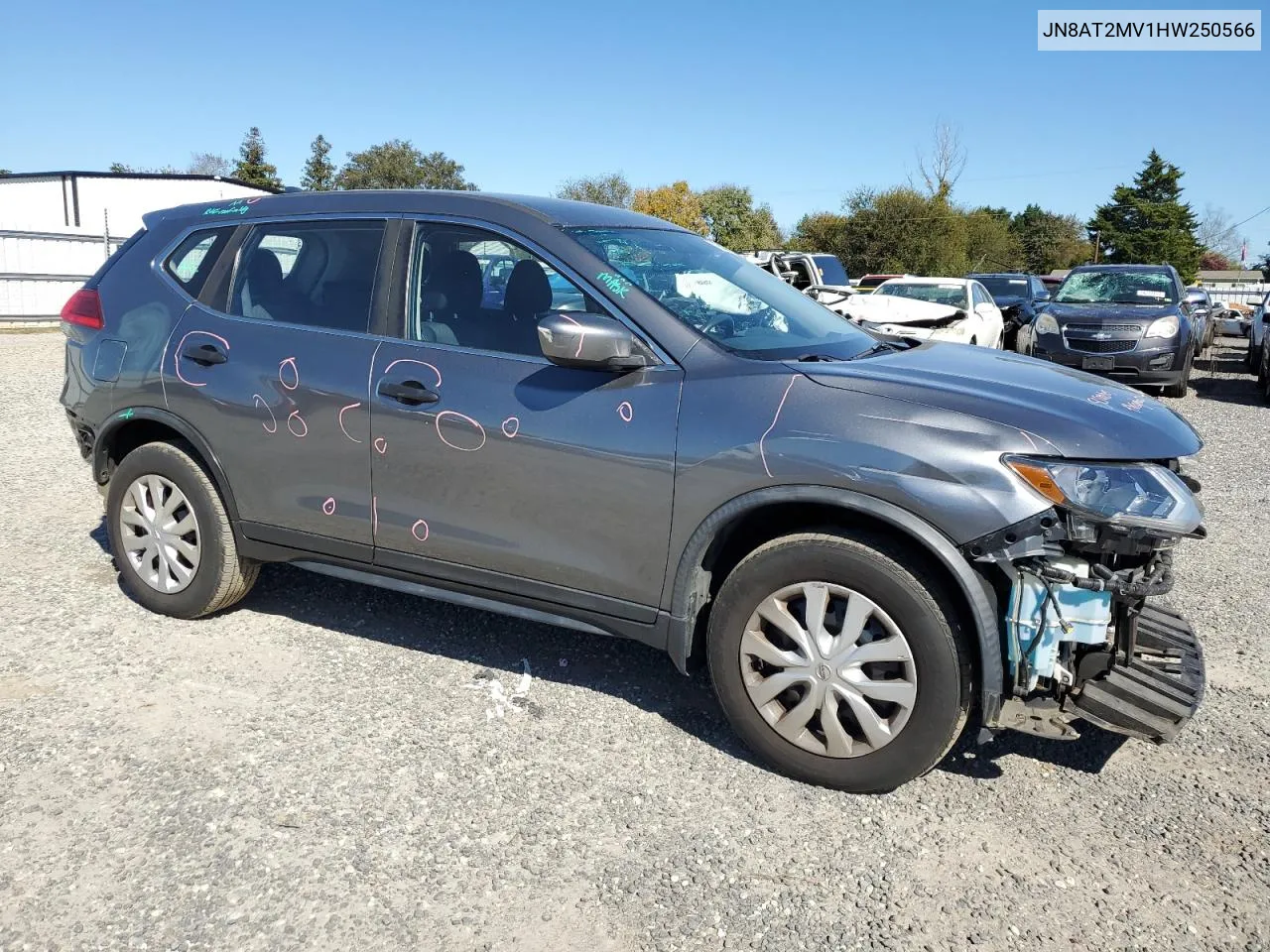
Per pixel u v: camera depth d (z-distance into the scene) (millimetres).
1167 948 2432
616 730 3455
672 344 3209
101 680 3709
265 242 4023
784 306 3785
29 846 2719
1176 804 3061
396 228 3732
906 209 47406
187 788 3014
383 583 3773
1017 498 2721
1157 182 74312
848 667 2965
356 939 2406
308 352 3744
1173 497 2760
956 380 3086
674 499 3107
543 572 3391
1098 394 3139
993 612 2801
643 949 2402
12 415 9492
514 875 2664
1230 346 25547
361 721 3467
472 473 3420
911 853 2793
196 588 4148
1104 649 2914
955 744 3406
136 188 32375
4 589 4625
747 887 2639
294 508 3838
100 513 5996
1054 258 78750
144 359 4117
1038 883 2674
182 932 2410
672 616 3188
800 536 3008
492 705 3617
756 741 3170
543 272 3441
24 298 19938
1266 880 2697
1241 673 4027
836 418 2922
